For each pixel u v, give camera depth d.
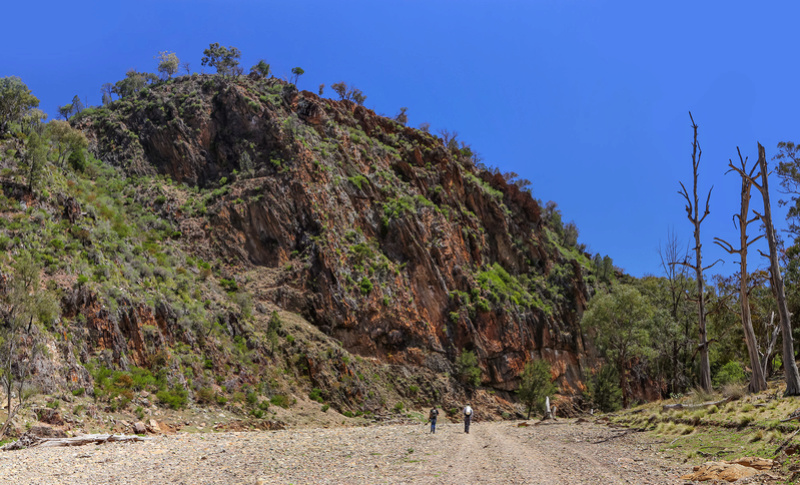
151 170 91.56
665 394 67.50
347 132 106.31
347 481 15.36
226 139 97.75
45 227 51.81
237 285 75.69
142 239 72.75
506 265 112.00
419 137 118.94
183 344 55.25
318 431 39.47
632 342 62.41
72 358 41.59
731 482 12.79
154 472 18.58
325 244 82.31
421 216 98.06
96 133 95.31
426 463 18.64
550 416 48.16
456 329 87.94
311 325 75.19
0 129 60.34
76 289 46.78
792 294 47.47
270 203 84.31
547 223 146.38
